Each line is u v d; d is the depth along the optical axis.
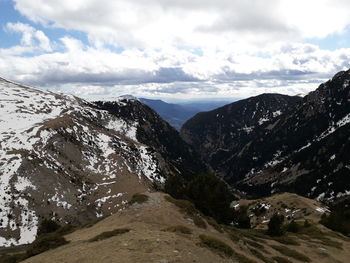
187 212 40.09
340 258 49.81
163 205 40.31
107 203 156.88
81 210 145.50
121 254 22.22
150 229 31.52
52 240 32.72
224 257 25.80
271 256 39.44
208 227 38.41
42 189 145.38
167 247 23.98
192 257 22.86
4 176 142.50
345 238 70.19
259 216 148.75
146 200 41.66
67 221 134.50
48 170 158.88
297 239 58.69
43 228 66.31
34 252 31.14
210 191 63.81
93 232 35.28
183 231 30.50
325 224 87.69
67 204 144.50
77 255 23.66
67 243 31.53
